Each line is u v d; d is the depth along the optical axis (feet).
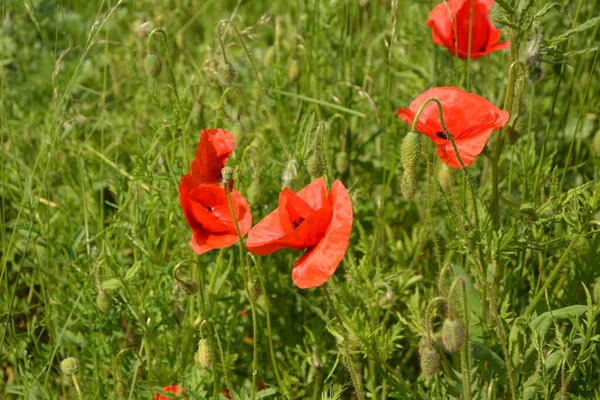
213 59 4.09
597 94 4.52
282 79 4.38
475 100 3.30
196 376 3.76
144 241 4.09
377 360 3.47
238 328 4.08
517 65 3.46
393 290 3.94
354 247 4.09
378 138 4.67
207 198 3.41
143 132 4.58
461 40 3.87
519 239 3.62
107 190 4.72
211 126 4.30
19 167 4.64
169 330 4.01
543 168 3.96
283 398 3.52
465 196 3.94
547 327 3.44
